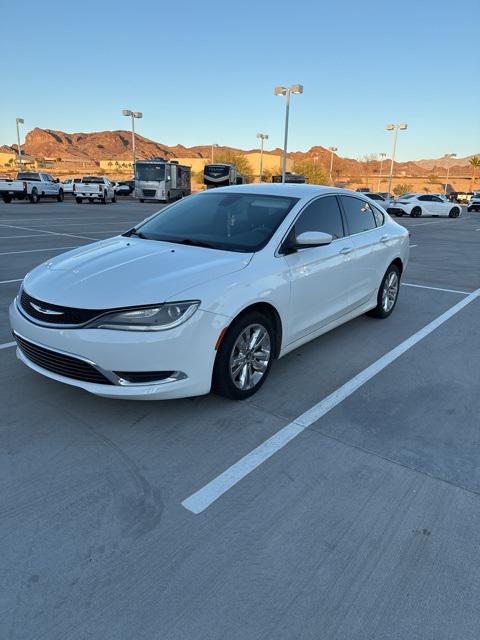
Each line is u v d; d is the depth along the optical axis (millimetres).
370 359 4879
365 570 2303
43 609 2055
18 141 51906
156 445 3244
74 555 2336
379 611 2094
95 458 3084
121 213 23688
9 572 2229
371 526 2586
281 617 2053
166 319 3205
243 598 2135
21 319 3539
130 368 3197
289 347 4277
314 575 2266
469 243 15695
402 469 3082
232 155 91062
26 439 3254
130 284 3365
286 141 32688
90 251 4148
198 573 2258
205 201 4867
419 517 2664
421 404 3951
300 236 4062
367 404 3914
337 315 4984
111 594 2135
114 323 3176
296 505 2730
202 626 2002
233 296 3486
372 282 5613
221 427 3480
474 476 3037
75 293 3350
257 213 4410
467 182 121188
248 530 2533
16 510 2615
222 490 2834
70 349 3244
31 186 31047
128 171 139875
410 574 2289
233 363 3662
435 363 4836
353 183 117000
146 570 2266
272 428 3500
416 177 129625
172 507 2684
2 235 13445
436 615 2084
